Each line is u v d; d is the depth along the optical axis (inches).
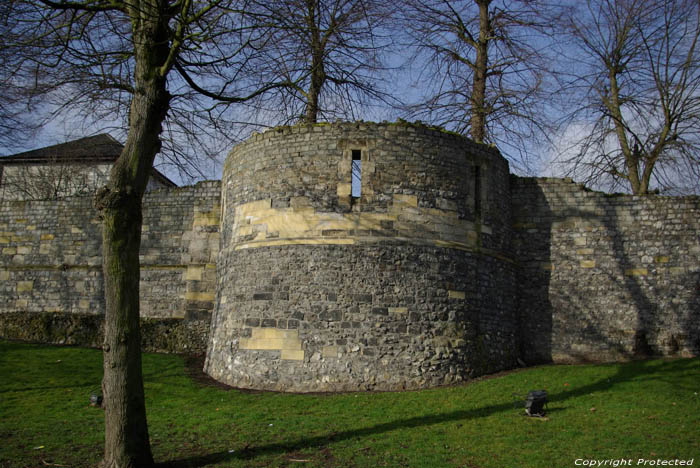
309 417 378.6
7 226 738.8
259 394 447.8
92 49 331.3
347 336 466.0
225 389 470.3
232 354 497.7
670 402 389.7
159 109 299.3
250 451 309.7
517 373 505.0
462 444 319.3
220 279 558.6
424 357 468.4
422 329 474.6
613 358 571.5
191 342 638.5
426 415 377.7
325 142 506.6
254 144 537.3
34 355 587.2
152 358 598.5
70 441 327.0
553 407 391.2
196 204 676.7
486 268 531.5
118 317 277.6
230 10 321.7
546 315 588.1
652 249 585.0
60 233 720.3
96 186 1087.6
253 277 503.2
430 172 508.4
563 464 285.9
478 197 541.6
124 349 276.5
